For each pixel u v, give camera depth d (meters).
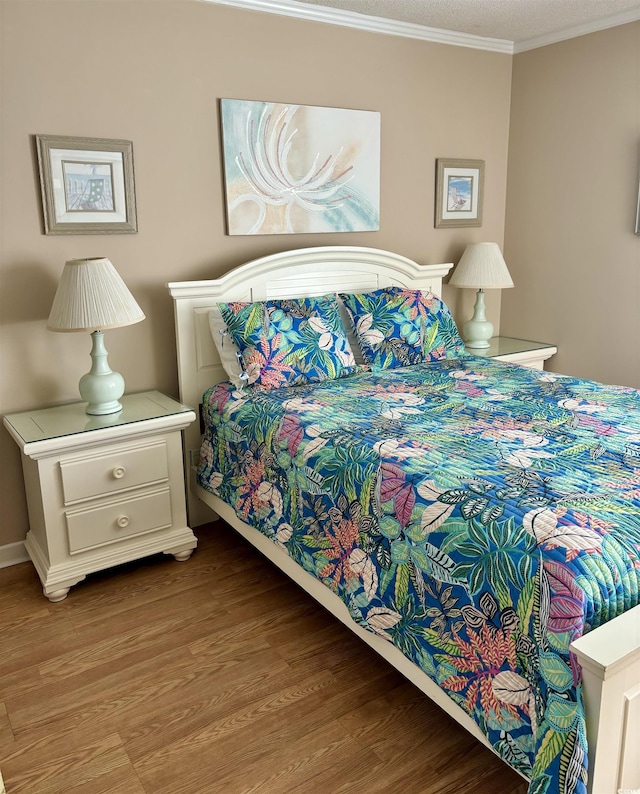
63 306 2.42
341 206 3.37
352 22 3.22
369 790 1.62
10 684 2.03
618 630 1.26
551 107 3.73
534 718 1.36
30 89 2.49
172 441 2.67
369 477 1.88
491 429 2.16
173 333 3.03
